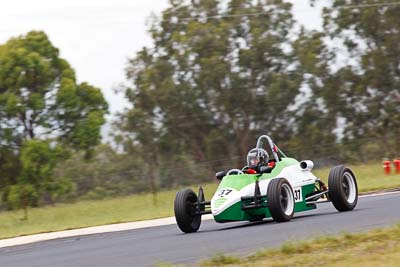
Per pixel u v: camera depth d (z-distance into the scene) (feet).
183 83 467.93
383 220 111.24
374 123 481.46
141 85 467.93
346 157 460.14
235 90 461.37
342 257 78.38
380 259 75.31
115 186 460.96
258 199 119.34
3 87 391.24
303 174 131.64
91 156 415.23
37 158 371.97
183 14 501.15
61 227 205.26
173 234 126.62
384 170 327.47
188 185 454.81
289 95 465.06
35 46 401.49
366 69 475.31
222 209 116.67
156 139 468.34
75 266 91.71
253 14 475.31
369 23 474.49
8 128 388.98
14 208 374.22
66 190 387.34
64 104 396.37
